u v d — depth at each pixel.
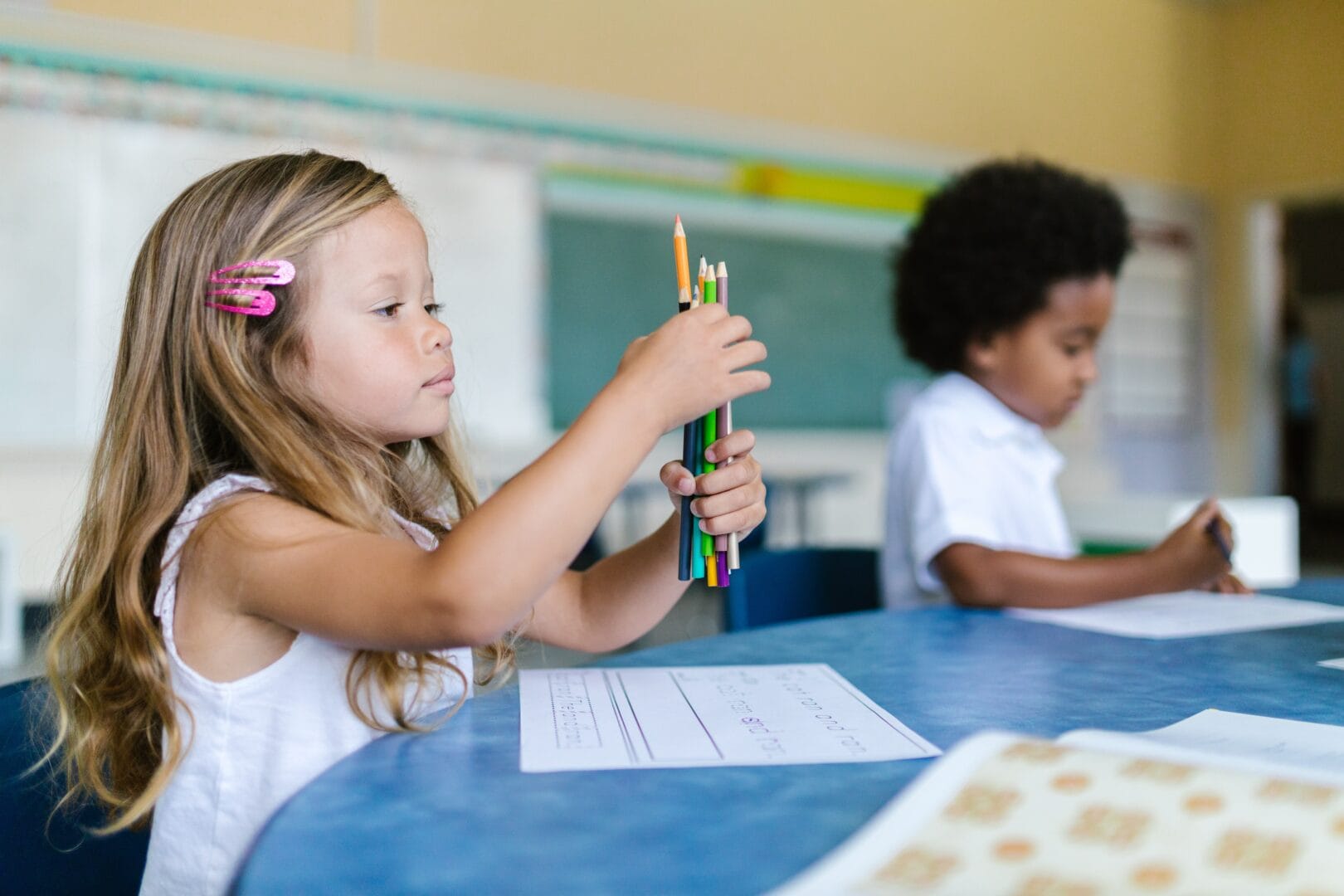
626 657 0.82
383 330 0.70
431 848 0.43
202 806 0.62
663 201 4.30
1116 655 0.82
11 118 3.17
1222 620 0.97
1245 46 5.61
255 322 0.68
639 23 4.20
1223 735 0.58
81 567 0.74
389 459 0.79
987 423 1.31
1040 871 0.35
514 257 4.00
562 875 0.40
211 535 0.63
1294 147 5.45
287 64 3.54
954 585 1.11
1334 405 7.75
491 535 0.54
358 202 0.70
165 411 0.71
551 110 4.03
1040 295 1.28
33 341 3.24
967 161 4.98
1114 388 5.41
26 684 0.65
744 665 0.79
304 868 0.41
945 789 0.41
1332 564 5.60
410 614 0.54
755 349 0.62
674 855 0.42
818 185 4.63
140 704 0.67
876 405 4.85
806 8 4.56
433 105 3.81
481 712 0.64
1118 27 5.39
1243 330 5.73
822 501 4.70
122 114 3.31
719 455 0.69
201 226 0.71
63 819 0.64
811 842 0.43
